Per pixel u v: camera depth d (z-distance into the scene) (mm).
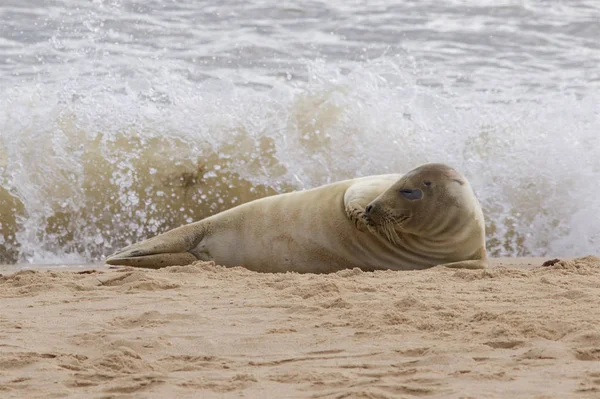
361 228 28641
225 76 56062
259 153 45750
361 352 16266
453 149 46500
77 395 13516
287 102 47625
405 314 19109
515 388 13297
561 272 26141
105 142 44812
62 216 42625
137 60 56250
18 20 61094
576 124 48094
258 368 15367
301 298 21703
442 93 54156
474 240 29172
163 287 23984
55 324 19078
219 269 27531
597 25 69875
